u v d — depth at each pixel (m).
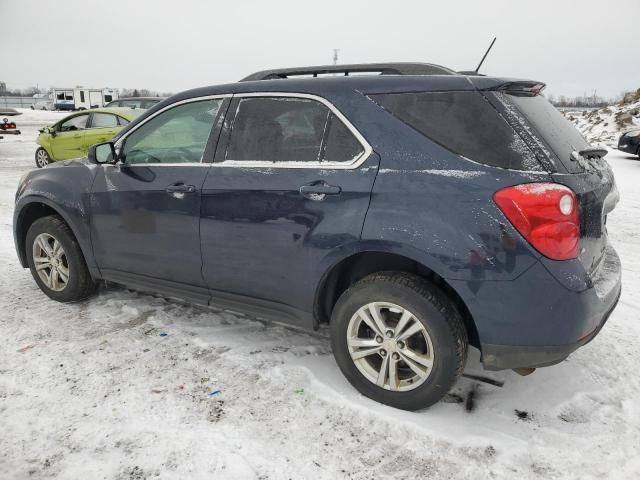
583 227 2.25
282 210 2.72
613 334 3.52
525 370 2.54
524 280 2.19
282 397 2.71
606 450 2.32
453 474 2.18
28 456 2.24
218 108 3.09
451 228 2.27
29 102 64.25
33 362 3.03
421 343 2.54
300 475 2.16
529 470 2.20
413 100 2.49
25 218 4.10
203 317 3.71
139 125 3.42
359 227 2.48
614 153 16.45
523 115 2.31
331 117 2.66
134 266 3.47
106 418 2.51
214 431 2.42
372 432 2.44
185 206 3.09
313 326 2.83
